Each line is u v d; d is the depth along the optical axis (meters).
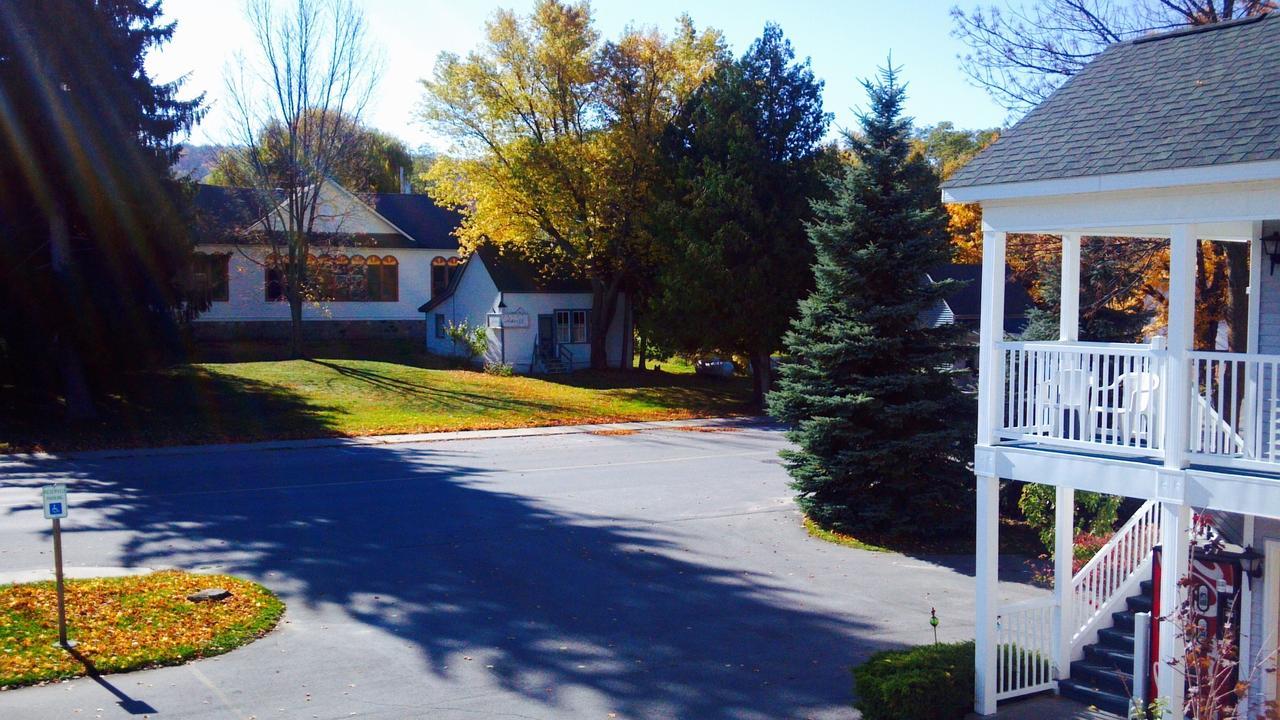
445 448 27.77
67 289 26.48
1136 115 9.65
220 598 12.66
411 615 12.52
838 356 18.66
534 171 39.84
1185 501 8.59
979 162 10.16
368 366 40.38
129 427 27.80
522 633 11.98
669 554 16.23
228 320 47.06
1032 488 17.22
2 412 27.91
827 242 19.22
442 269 52.66
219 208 45.44
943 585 15.12
